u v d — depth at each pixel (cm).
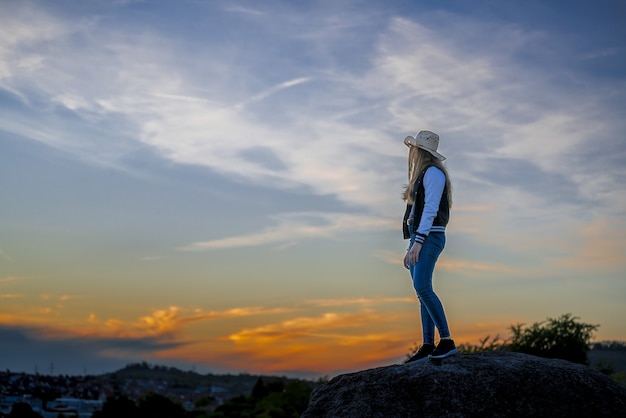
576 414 773
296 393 3081
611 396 793
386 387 795
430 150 843
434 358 824
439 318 824
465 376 788
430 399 777
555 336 2027
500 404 770
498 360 816
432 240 819
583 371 815
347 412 791
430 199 812
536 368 800
